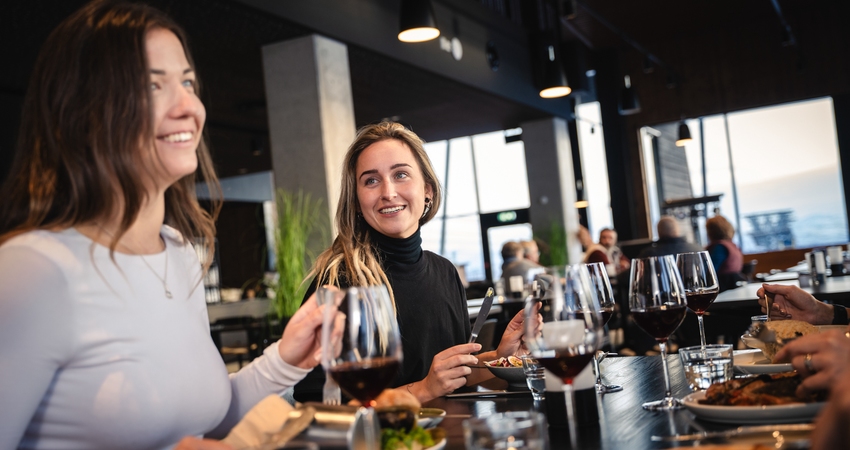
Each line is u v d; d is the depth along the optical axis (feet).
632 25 35.42
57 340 3.40
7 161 21.38
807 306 5.95
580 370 3.42
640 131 39.14
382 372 3.12
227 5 14.87
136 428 3.56
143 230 3.98
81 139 3.54
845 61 34.58
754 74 36.47
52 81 3.57
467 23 24.73
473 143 44.88
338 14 17.80
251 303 25.58
